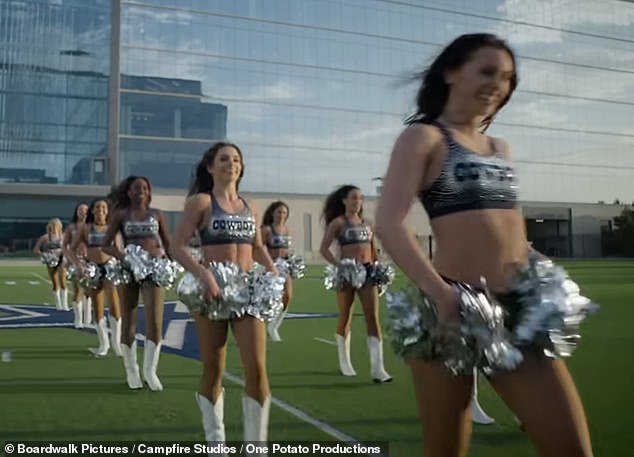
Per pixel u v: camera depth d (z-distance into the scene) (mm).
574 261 43438
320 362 6109
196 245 3812
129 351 4969
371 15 48281
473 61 1859
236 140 44344
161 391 4828
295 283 19078
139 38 42531
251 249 3467
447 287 1660
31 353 6715
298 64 46219
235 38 44781
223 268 3123
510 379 1697
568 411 1639
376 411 4195
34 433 3705
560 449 1615
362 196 5543
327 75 46875
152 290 4859
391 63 48656
